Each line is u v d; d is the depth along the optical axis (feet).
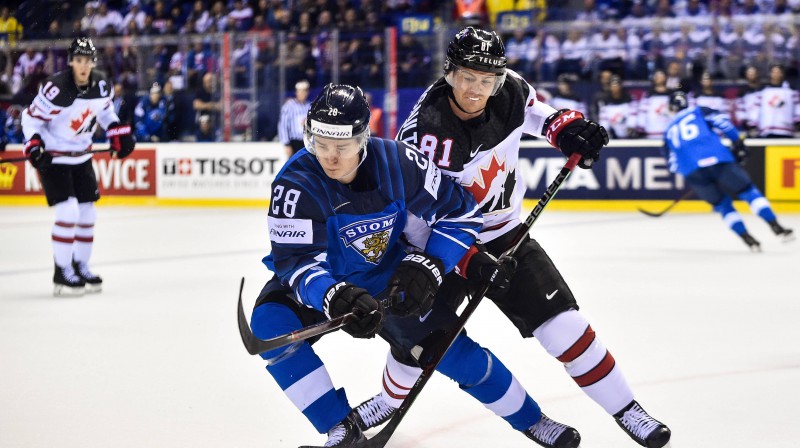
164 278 32.40
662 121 54.34
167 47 60.64
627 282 30.30
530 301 13.19
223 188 60.23
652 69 55.62
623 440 14.55
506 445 14.38
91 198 30.04
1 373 19.24
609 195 54.75
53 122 29.14
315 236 11.91
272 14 66.39
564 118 13.94
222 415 16.15
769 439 14.43
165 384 18.29
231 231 46.62
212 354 20.90
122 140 30.37
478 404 16.61
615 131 55.01
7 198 64.23
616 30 56.13
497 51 12.67
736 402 16.53
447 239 12.45
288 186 11.85
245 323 11.07
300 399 12.37
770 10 58.90
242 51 59.41
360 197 12.02
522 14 60.18
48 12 68.13
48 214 57.31
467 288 14.08
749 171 52.65
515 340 21.86
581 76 56.44
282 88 59.00
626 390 13.25
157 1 69.67
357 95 11.49
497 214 14.02
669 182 53.78
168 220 52.11
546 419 13.56
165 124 61.26
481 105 13.03
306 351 12.49
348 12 64.34
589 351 13.14
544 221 49.39
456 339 13.10
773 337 21.99
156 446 14.46
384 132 57.88
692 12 60.08
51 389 17.94
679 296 27.73
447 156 13.21
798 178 51.96
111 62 61.52
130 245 41.55
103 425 15.56
